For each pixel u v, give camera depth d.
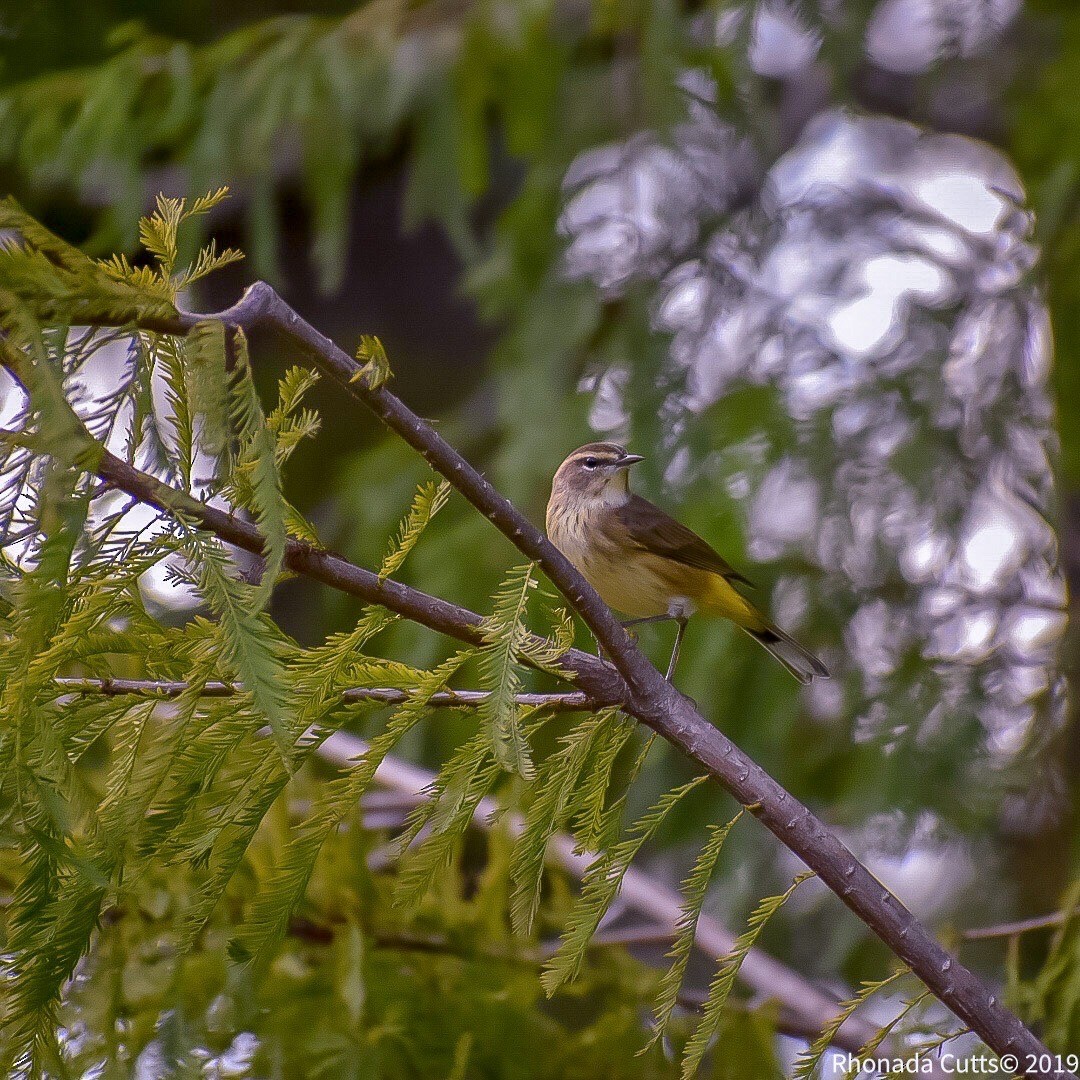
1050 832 12.37
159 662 4.93
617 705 5.61
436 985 8.25
